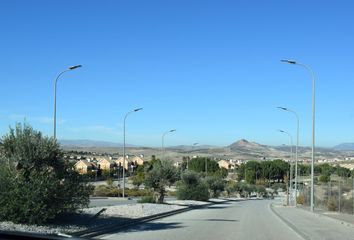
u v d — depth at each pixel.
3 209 18.03
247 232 21.19
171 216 31.52
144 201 43.78
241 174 157.75
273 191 137.00
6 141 19.72
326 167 129.12
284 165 158.00
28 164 19.30
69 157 20.95
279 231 22.09
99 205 37.28
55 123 28.52
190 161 151.12
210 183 82.69
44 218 18.41
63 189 19.22
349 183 48.09
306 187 59.81
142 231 20.56
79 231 17.91
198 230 21.53
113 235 18.66
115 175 140.38
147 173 44.41
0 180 18.45
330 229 21.55
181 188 57.94
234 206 52.03
